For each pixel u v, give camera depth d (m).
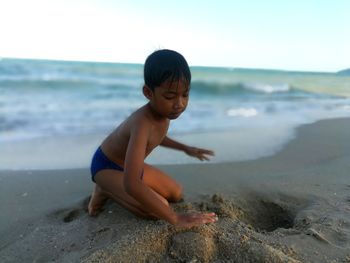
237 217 1.11
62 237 0.95
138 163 0.83
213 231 0.83
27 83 4.59
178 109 0.82
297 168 1.62
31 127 2.50
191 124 2.75
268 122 2.93
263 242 0.83
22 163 1.66
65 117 2.93
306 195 1.26
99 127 2.58
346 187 1.33
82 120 2.84
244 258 0.76
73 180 1.44
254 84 6.25
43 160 1.72
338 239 0.90
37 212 1.13
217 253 0.79
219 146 2.03
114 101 4.00
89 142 2.12
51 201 1.22
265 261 0.74
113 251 0.77
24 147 1.96
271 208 1.20
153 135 0.92
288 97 5.36
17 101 3.61
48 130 2.43
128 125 0.92
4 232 1.01
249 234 0.86
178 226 0.84
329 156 1.84
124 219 0.99
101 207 1.07
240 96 5.30
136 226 0.92
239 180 1.43
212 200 1.17
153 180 1.03
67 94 4.30
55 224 1.05
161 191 1.05
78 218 1.08
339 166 1.64
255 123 2.87
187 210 1.03
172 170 1.56
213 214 0.86
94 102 3.88
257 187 1.34
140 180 0.82
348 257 0.82
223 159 1.76
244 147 2.01
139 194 0.80
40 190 1.32
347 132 2.49
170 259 0.78
